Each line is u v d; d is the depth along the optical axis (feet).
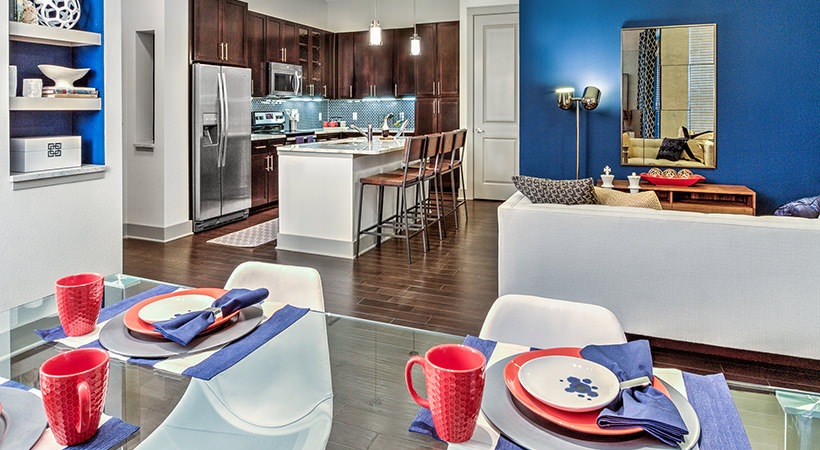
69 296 3.81
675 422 2.59
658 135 16.19
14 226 9.77
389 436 2.89
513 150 25.76
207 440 2.81
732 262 8.46
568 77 16.65
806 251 8.05
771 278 8.29
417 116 27.35
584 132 16.74
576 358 3.33
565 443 2.62
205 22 18.78
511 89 25.41
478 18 25.46
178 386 3.32
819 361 8.61
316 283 5.48
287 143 24.18
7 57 9.37
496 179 26.22
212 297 4.59
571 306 4.50
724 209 14.74
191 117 18.33
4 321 4.38
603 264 9.23
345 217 15.84
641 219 8.87
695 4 15.51
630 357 3.28
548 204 9.89
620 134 16.47
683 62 15.74
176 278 13.58
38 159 10.19
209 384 3.36
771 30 14.98
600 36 16.28
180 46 17.69
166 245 17.04
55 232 10.50
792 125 15.12
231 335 4.01
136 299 4.76
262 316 4.48
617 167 16.65
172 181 17.70
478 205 24.97
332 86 28.89
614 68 16.28
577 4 16.37
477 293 12.62
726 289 8.56
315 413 3.13
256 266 5.65
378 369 3.78
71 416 2.57
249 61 22.04
